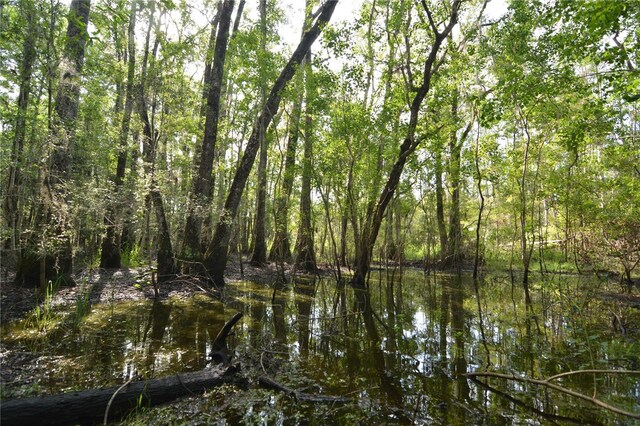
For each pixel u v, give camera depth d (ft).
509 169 61.67
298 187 71.00
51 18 29.32
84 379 16.97
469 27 54.19
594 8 25.11
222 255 44.09
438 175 70.59
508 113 51.39
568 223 61.62
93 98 42.16
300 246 62.08
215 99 44.16
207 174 43.73
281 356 21.58
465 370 19.76
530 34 41.42
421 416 14.94
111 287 37.91
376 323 29.94
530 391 17.33
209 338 23.88
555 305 37.63
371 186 48.73
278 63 43.52
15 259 36.91
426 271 68.13
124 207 37.81
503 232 80.48
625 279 53.93
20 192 32.53
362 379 18.45
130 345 21.88
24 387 15.48
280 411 15.08
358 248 50.21
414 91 44.96
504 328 28.43
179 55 41.16
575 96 48.73
